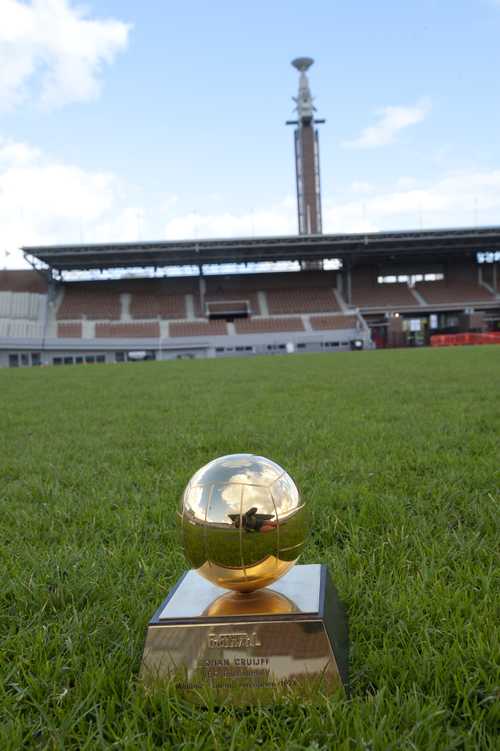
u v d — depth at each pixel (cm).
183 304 6194
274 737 130
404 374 1367
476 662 152
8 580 227
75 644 174
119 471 425
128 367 2664
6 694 151
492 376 1208
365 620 183
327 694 141
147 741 128
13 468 460
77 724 139
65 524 307
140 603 199
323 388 1091
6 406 975
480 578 204
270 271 6456
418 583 203
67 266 5947
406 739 124
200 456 469
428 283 6469
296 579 167
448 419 612
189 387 1260
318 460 433
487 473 363
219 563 146
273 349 5444
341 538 268
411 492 335
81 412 846
